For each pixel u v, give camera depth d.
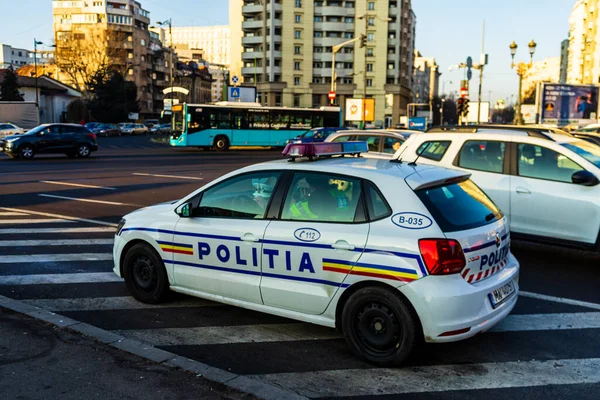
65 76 93.81
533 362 4.26
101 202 12.57
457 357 4.35
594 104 39.12
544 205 7.11
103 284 6.34
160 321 5.16
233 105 34.44
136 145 42.09
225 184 5.00
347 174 4.38
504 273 4.41
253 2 92.44
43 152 25.03
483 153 7.73
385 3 90.50
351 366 4.18
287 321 5.17
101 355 4.30
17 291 6.08
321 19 90.75
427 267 3.87
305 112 36.28
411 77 108.19
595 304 5.70
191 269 5.12
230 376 3.92
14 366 4.12
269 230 4.56
